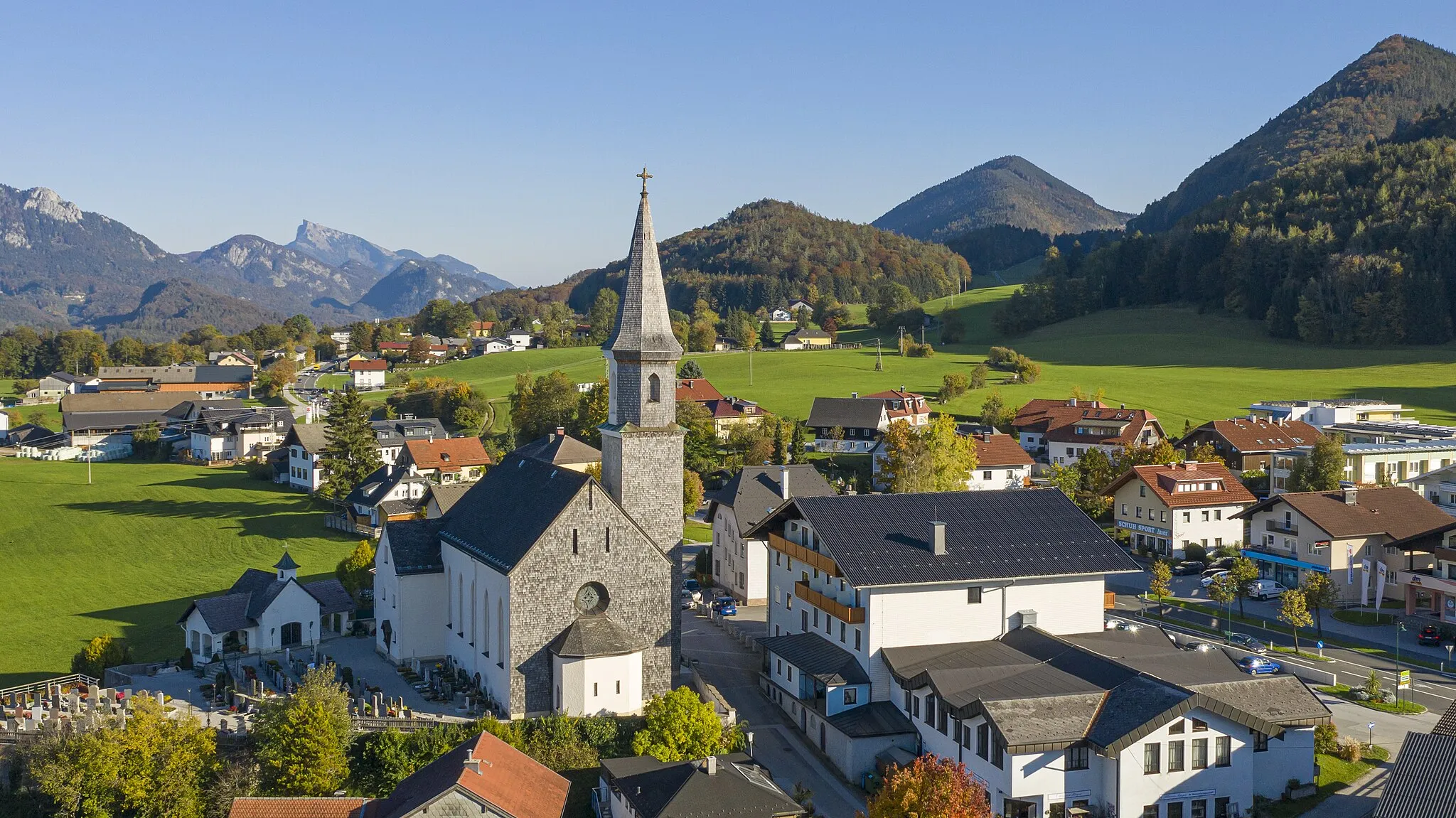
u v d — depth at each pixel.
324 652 90.81
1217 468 129.38
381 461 171.50
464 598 84.00
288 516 158.12
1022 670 68.50
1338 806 63.19
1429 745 53.69
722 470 173.50
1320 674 84.31
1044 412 194.75
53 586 127.12
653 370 82.19
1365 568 104.38
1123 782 59.78
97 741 65.94
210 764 67.25
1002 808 60.72
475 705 77.25
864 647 74.25
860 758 69.50
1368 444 146.62
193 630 92.81
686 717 67.44
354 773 68.25
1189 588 113.12
